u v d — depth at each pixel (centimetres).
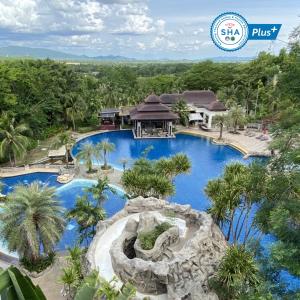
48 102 6194
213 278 1873
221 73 9631
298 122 1603
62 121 6738
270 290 1320
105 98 7831
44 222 2202
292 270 1226
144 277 1947
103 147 4481
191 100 7856
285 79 1636
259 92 7212
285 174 1659
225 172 2723
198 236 2209
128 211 2762
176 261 1956
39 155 5175
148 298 1748
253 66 8269
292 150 1558
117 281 1803
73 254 2173
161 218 2605
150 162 3356
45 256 2397
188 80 9894
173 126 6775
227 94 8075
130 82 11381
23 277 591
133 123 7038
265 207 1731
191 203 3597
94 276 1678
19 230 2147
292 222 1375
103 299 1678
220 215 2434
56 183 4106
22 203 2212
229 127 6706
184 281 1927
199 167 4706
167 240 2294
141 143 6041
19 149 4472
